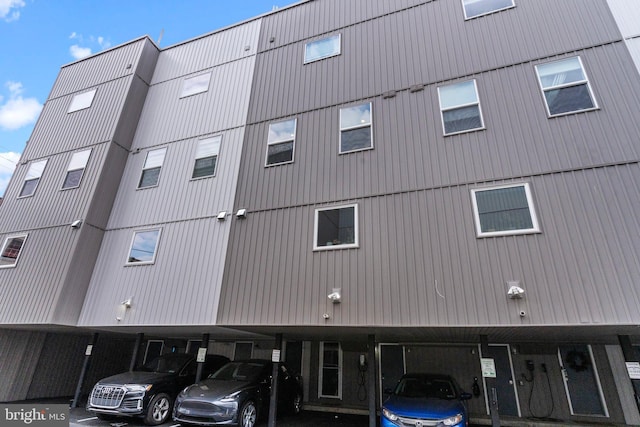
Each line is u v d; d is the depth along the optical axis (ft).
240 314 24.22
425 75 26.81
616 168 19.16
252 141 31.30
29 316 28.84
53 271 30.27
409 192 23.08
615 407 27.32
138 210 33.24
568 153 20.45
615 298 16.66
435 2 29.40
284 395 29.07
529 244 19.01
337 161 26.48
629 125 19.94
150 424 24.59
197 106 36.65
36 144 40.70
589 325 16.67
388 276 21.21
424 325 19.29
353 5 33.04
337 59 31.07
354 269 22.22
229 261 26.55
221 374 27.48
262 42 36.55
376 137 26.00
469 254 19.99
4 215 36.73
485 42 26.08
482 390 30.60
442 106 25.13
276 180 28.14
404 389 23.85
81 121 39.34
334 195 25.29
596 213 18.53
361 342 35.81
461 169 22.47
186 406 22.79
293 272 23.93
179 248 29.43
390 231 22.40
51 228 32.99
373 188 24.26
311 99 30.40
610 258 17.43
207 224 29.32
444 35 27.73
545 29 24.72
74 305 29.60
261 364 28.58
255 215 27.48
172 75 40.60
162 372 28.96
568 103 21.89
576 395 28.48
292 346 38.52
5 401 34.55
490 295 18.69
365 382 34.27
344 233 23.66
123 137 36.96
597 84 21.70
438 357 33.04
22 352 36.63
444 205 21.81
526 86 23.38
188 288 27.32
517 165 21.25
